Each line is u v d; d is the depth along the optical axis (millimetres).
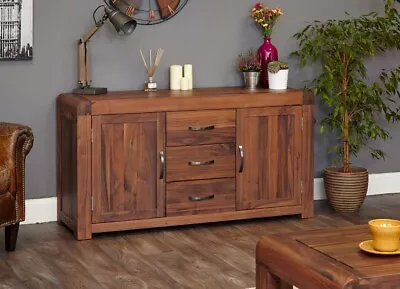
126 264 5922
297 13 7352
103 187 6434
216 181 6684
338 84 7141
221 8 7145
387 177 7719
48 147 6828
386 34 7152
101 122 6387
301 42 7148
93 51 6863
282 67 6934
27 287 5539
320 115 7492
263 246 4613
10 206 6027
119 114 6418
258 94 6719
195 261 5977
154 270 5812
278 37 7316
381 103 7137
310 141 6895
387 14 7168
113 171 6449
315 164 7531
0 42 6609
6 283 5598
